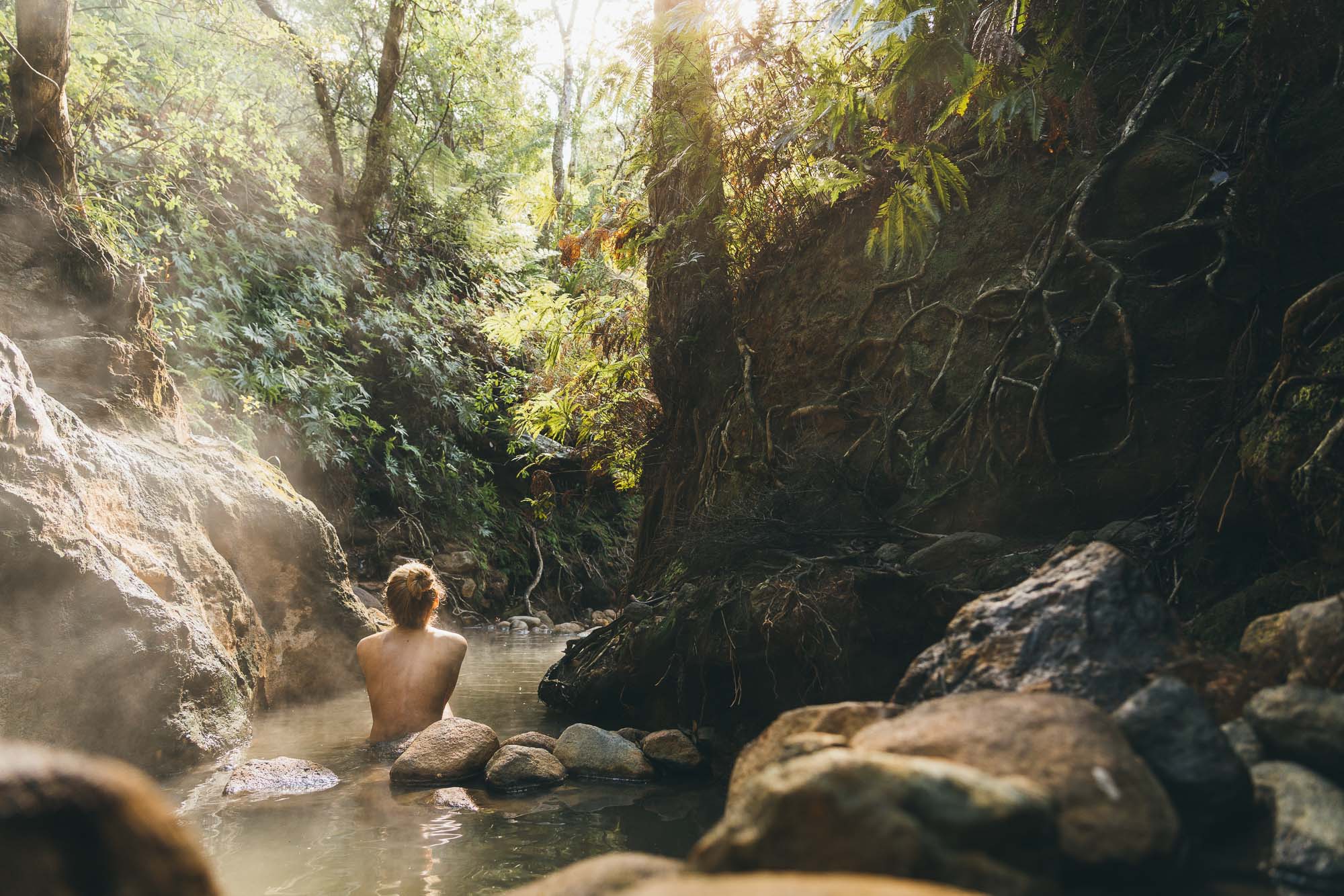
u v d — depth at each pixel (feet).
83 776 3.66
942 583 12.24
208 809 10.36
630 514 51.65
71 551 12.34
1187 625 9.71
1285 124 12.46
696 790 11.56
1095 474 13.50
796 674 13.19
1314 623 6.23
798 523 15.46
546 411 32.04
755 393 20.67
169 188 32.86
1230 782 5.21
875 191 19.08
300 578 20.20
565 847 8.91
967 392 15.80
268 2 38.96
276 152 32.17
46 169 19.83
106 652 12.13
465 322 45.80
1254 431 9.85
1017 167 16.97
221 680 13.93
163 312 30.58
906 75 11.96
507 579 42.80
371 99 44.45
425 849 8.82
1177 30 15.98
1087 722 5.22
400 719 14.61
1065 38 15.29
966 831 3.92
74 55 25.40
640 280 29.32
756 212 22.04
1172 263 14.05
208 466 19.27
